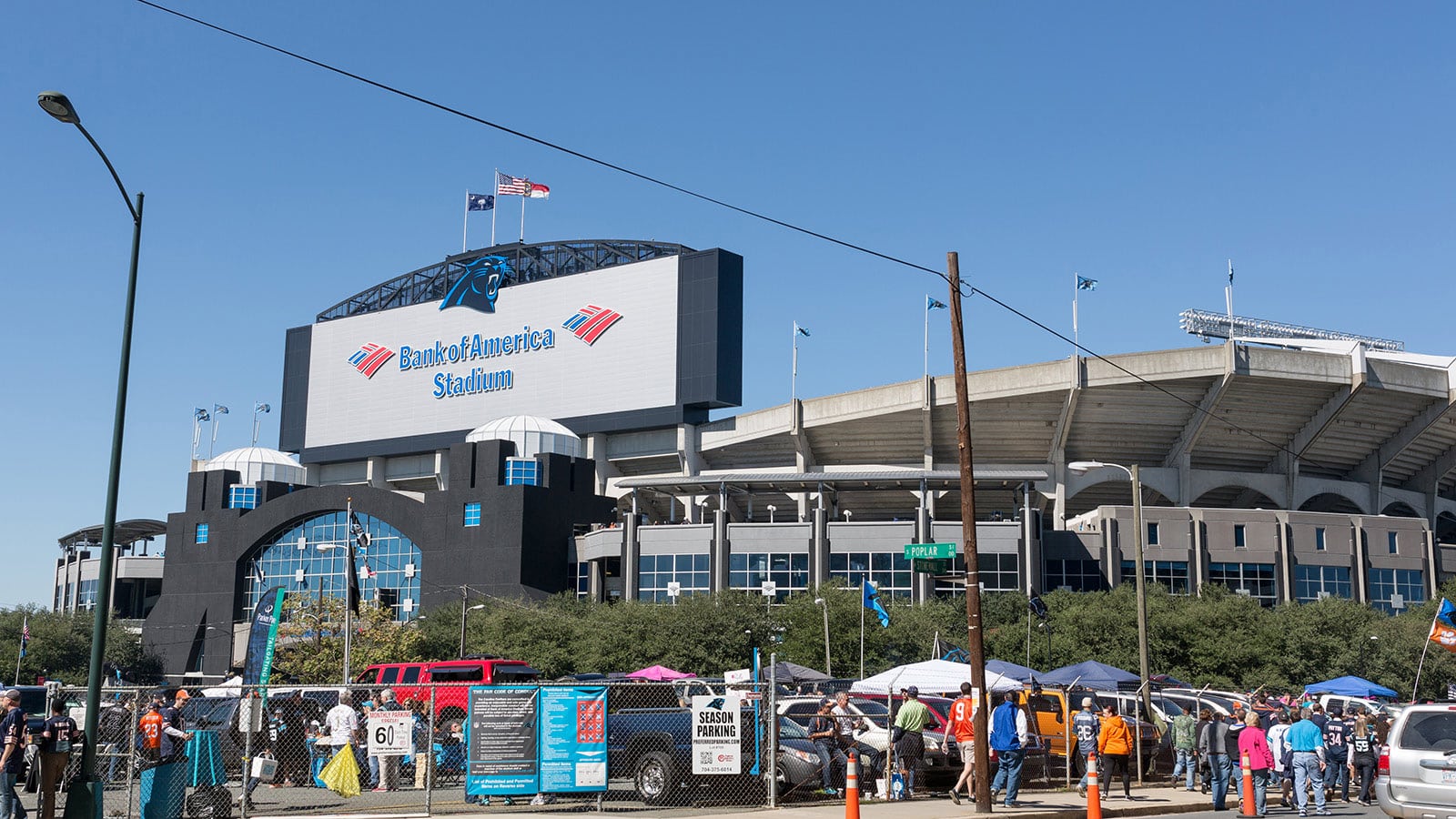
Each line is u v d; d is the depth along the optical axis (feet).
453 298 480.23
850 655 262.06
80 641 397.19
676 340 425.28
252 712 77.56
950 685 114.32
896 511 405.39
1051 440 391.86
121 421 71.05
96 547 532.32
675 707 93.45
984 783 83.15
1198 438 393.09
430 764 76.13
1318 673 263.90
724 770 81.61
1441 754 69.05
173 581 451.94
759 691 86.69
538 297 459.73
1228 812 93.09
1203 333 519.19
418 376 485.56
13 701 68.13
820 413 398.83
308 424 512.63
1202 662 263.29
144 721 88.58
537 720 78.13
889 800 90.33
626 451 436.35
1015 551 339.98
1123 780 103.40
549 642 284.41
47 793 71.15
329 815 75.87
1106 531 354.54
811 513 351.05
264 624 128.57
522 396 456.45
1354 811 95.09
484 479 394.52
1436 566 369.50
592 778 78.48
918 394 379.76
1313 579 357.20
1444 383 392.27
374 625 303.27
